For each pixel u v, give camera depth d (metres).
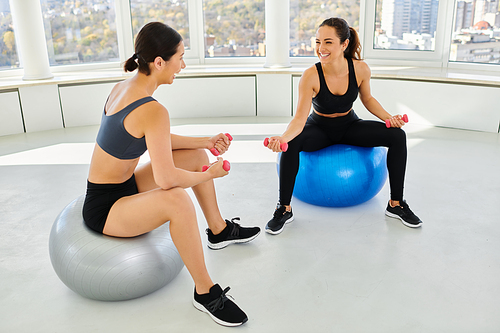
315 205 2.82
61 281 2.09
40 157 3.89
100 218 1.84
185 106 5.10
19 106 4.63
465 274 2.06
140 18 5.43
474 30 4.64
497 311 1.81
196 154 2.09
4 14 4.88
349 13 5.18
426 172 3.31
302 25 5.36
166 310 1.87
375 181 2.63
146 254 1.84
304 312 1.83
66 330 1.76
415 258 2.21
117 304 1.92
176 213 1.73
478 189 2.99
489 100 4.19
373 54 5.26
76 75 5.00
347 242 2.38
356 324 1.76
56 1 5.07
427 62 4.98
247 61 5.61
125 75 4.94
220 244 2.32
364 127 2.57
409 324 1.75
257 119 4.98
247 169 3.47
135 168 2.05
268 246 2.36
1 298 1.97
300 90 2.48
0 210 2.86
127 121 1.66
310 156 2.63
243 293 1.97
